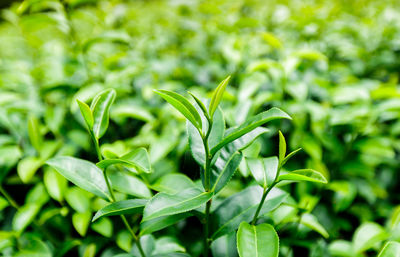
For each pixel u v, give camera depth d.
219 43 1.09
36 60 1.10
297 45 1.05
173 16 1.31
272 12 1.13
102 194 0.49
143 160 0.46
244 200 0.51
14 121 0.72
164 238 0.59
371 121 0.69
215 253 0.55
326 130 0.75
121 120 0.74
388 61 1.03
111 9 1.03
